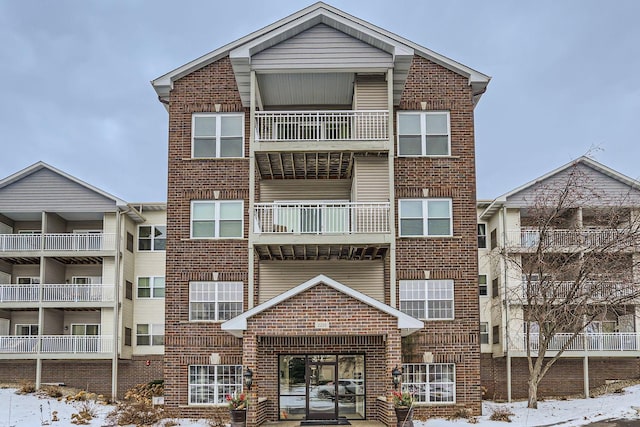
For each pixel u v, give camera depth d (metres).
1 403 28.25
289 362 23.98
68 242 35.62
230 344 25.41
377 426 21.58
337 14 25.50
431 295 25.47
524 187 34.00
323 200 27.06
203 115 26.75
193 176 26.44
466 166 26.12
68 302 34.94
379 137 25.44
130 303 37.28
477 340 25.11
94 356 34.47
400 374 20.91
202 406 24.89
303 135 26.80
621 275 25.94
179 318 25.61
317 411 23.70
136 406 25.27
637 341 33.03
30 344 34.50
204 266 25.98
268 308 21.33
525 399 33.69
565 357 33.47
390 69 24.34
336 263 26.20
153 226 38.50
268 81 25.61
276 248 24.58
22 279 37.81
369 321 21.25
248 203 26.28
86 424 22.92
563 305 25.75
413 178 25.97
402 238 25.59
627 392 31.31
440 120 26.45
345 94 27.16
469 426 21.89
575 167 29.17
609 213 29.12
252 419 20.83
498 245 34.56
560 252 27.86
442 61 26.58
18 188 35.75
